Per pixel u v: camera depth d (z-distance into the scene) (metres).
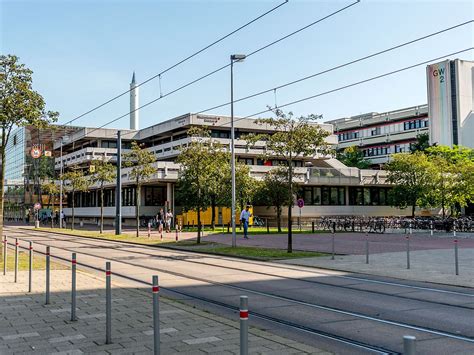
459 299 10.96
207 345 6.70
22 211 97.56
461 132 84.38
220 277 14.54
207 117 63.03
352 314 9.27
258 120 22.16
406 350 2.94
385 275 15.04
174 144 63.50
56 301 9.95
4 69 17.86
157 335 5.65
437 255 21.20
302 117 22.11
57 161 83.88
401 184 48.75
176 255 22.17
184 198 28.97
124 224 61.75
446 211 63.84
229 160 41.44
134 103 94.12
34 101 18.23
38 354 6.27
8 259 18.50
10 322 8.09
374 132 106.69
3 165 18.27
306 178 57.09
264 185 40.41
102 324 7.95
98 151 70.19
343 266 17.31
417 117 97.50
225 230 43.81
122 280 13.84
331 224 45.22
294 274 15.36
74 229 51.62
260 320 8.74
